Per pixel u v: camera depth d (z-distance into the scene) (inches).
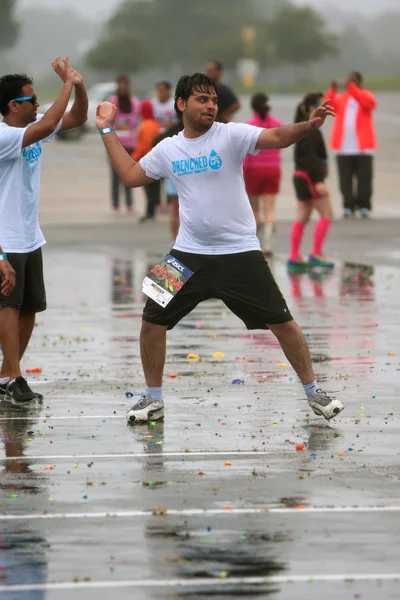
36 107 711.7
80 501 523.5
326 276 1232.2
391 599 420.8
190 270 649.6
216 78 1438.2
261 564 450.0
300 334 658.2
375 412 676.1
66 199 2158.0
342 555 458.0
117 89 1849.2
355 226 1664.6
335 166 2741.1
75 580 437.7
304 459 583.8
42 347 890.1
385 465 572.1
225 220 643.5
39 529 488.1
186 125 640.4
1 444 620.1
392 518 496.7
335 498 522.9
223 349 872.3
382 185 2305.6
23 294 731.4
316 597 422.3
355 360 823.7
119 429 647.1
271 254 1395.2
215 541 472.4
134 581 436.5
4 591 429.4
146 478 556.1
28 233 720.3
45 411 691.4
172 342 902.4
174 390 737.0
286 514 503.2
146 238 1578.5
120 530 486.3
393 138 3609.7
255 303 650.2
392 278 1213.7
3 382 728.3
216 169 637.9
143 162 652.7
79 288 1186.0
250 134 631.2
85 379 776.9
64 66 691.4
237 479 552.7
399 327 951.0
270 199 1517.0
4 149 689.6
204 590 428.5
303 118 1218.6
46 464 581.3
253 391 732.7
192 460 585.0
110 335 938.7
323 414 653.9
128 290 1172.5
